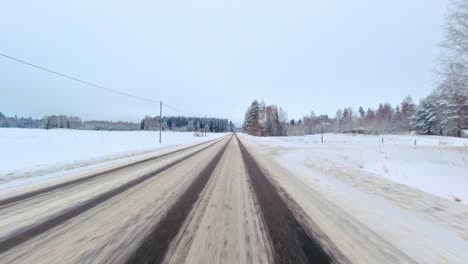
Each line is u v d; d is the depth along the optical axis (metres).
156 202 4.16
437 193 6.01
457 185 7.07
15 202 4.14
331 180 6.24
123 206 3.94
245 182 5.89
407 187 5.52
